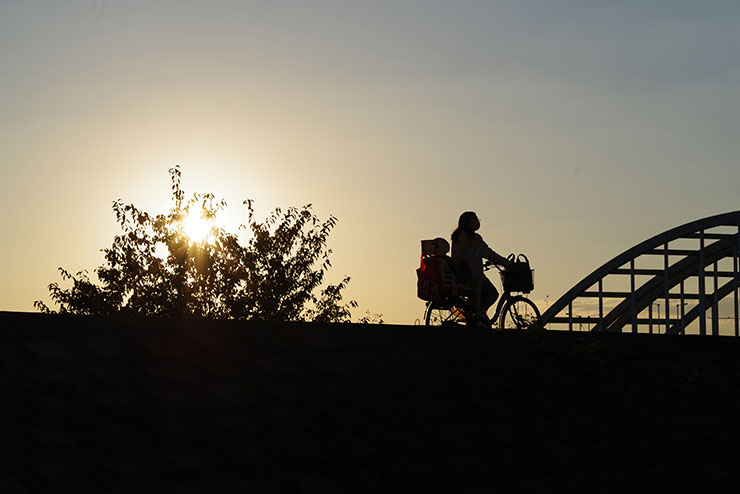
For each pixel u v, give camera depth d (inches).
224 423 246.2
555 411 315.3
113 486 208.1
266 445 245.0
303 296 1210.6
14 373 235.5
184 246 1179.3
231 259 1192.8
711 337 408.8
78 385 238.5
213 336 283.9
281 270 1200.2
